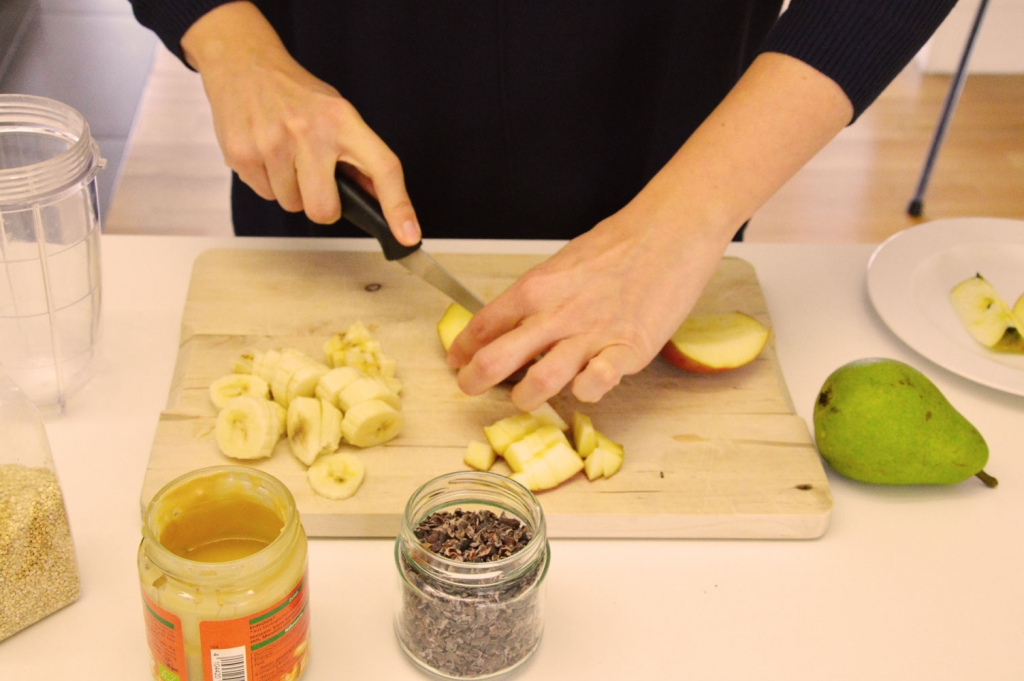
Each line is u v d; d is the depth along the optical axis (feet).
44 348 3.25
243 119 3.43
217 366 3.43
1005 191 10.75
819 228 10.11
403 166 4.58
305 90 3.38
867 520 3.08
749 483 3.06
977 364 3.56
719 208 3.11
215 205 9.73
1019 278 4.06
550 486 2.98
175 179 10.01
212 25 3.59
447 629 2.43
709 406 3.39
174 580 2.18
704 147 3.14
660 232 3.10
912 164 11.15
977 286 3.90
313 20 4.26
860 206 10.45
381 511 2.89
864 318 3.98
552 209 4.68
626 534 2.98
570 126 4.41
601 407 3.36
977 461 3.03
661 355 3.58
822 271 4.24
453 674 2.52
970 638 2.71
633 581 2.85
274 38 3.61
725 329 3.61
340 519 2.89
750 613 2.76
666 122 4.43
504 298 3.16
